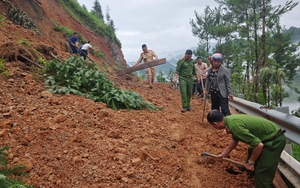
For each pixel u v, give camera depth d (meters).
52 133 4.08
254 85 9.84
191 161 4.25
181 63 7.50
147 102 6.93
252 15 16.30
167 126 5.62
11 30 9.80
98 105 5.66
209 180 3.78
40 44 8.45
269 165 3.21
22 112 4.60
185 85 7.46
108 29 26.59
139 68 11.32
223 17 21.67
